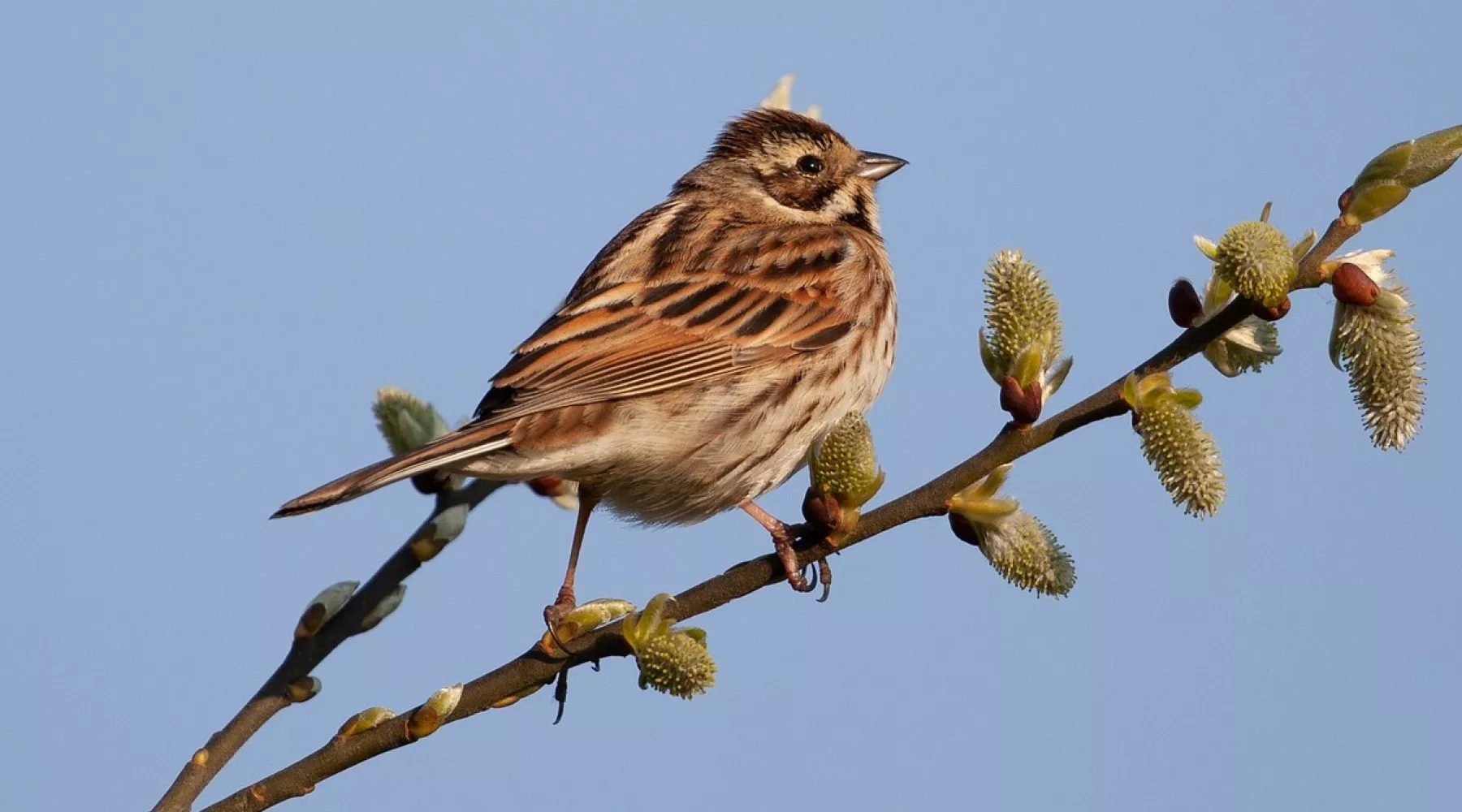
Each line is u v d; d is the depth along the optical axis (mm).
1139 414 8094
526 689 8969
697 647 8336
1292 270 7938
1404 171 7922
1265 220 8242
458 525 9773
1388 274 7945
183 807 8906
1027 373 8359
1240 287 7930
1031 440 8438
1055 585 8453
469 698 8961
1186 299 8430
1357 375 7859
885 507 8648
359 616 9523
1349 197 8031
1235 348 8398
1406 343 7777
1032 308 8523
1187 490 7906
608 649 8828
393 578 9641
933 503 8508
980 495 8492
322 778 8664
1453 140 7898
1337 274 7867
